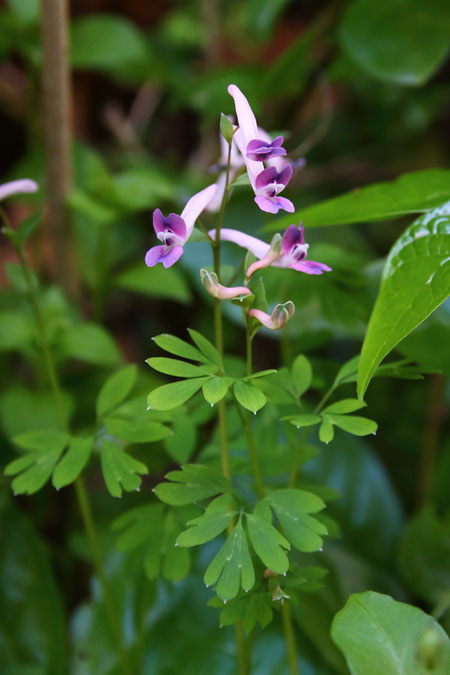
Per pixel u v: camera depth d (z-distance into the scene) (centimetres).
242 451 40
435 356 40
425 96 68
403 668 32
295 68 57
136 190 53
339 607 42
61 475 35
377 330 34
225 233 35
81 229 56
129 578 44
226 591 32
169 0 83
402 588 45
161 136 80
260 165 34
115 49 59
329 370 45
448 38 51
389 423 61
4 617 44
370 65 51
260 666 42
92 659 43
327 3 78
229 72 61
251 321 34
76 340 47
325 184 73
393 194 38
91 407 51
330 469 48
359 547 47
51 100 50
